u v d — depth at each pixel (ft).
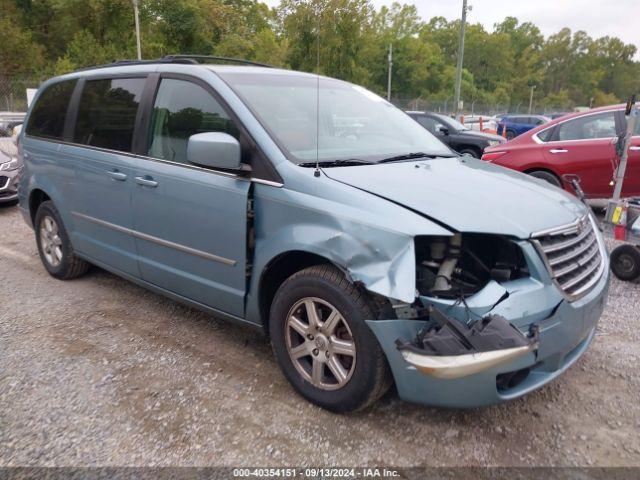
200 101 11.59
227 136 10.19
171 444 9.00
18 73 128.98
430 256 8.95
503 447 9.00
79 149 14.51
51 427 9.41
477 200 9.33
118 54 125.29
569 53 386.52
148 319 13.97
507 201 9.52
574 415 9.87
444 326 7.95
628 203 17.20
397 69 238.48
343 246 8.82
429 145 13.20
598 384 10.91
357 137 12.14
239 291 10.85
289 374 10.32
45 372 11.21
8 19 132.57
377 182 9.62
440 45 329.52
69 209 15.24
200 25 136.15
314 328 9.69
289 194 9.75
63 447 8.89
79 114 14.98
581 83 390.63
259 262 10.25
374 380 8.93
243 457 8.71
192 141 10.23
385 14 237.25
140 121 12.77
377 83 239.09
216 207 10.82
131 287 16.28
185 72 12.08
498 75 329.72
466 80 276.00
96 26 137.90
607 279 10.32
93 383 10.82
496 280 8.67
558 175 25.85
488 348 7.64
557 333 8.67
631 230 16.85
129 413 9.84
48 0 141.69
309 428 9.43
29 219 17.53
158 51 134.00
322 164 10.24
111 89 13.98
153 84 12.71
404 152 12.12
